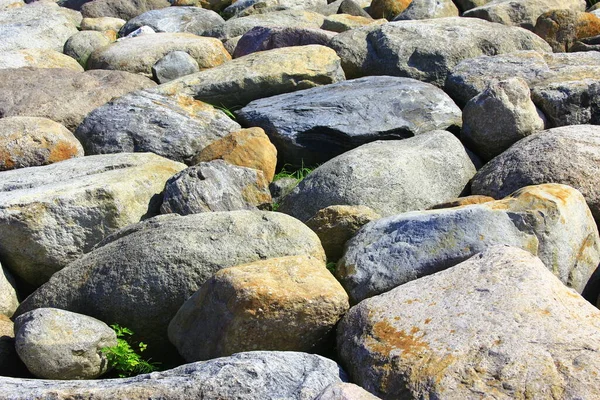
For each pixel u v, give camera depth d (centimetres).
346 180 683
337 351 492
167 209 655
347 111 820
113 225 641
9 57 1088
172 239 568
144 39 1148
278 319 487
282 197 741
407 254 557
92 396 434
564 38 1138
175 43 1109
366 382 448
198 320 516
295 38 1075
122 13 1541
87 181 666
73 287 573
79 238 632
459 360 430
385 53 988
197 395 428
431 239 559
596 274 589
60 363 491
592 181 655
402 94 841
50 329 495
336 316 500
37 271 632
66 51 1216
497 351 432
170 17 1389
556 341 433
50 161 781
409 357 443
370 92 844
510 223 560
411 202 685
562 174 660
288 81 914
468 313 463
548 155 677
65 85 925
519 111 757
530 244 554
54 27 1260
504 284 481
